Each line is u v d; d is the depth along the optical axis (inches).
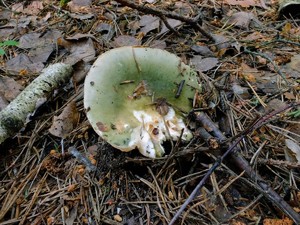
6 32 11.6
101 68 7.1
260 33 11.0
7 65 10.1
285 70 9.5
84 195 7.0
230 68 9.7
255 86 9.0
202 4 12.5
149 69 7.5
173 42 10.6
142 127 7.1
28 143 8.0
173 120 7.4
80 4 12.6
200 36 10.8
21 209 6.9
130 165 7.1
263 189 6.4
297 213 6.1
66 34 11.2
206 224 6.4
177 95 7.6
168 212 6.6
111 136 6.8
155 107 7.4
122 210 6.7
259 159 7.0
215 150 6.9
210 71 9.6
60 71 8.8
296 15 11.9
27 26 11.7
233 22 11.5
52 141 8.0
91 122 6.7
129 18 11.7
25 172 7.5
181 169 7.1
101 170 7.2
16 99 8.3
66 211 6.7
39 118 8.5
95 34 11.0
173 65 7.7
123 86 7.3
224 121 8.0
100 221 6.5
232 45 10.2
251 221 6.4
